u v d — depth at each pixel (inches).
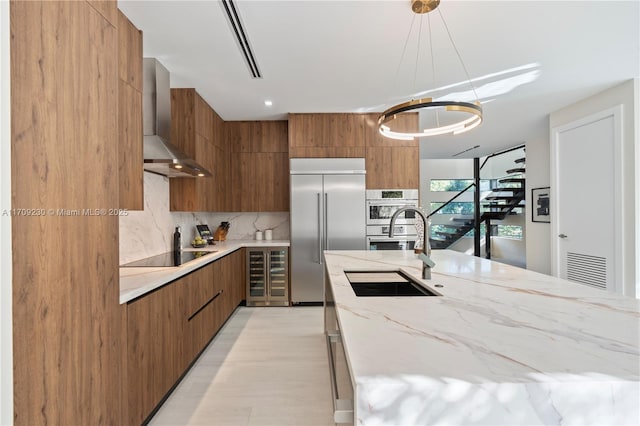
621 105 123.7
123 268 88.2
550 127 160.6
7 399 34.6
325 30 87.3
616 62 106.3
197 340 98.9
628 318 41.3
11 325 35.0
